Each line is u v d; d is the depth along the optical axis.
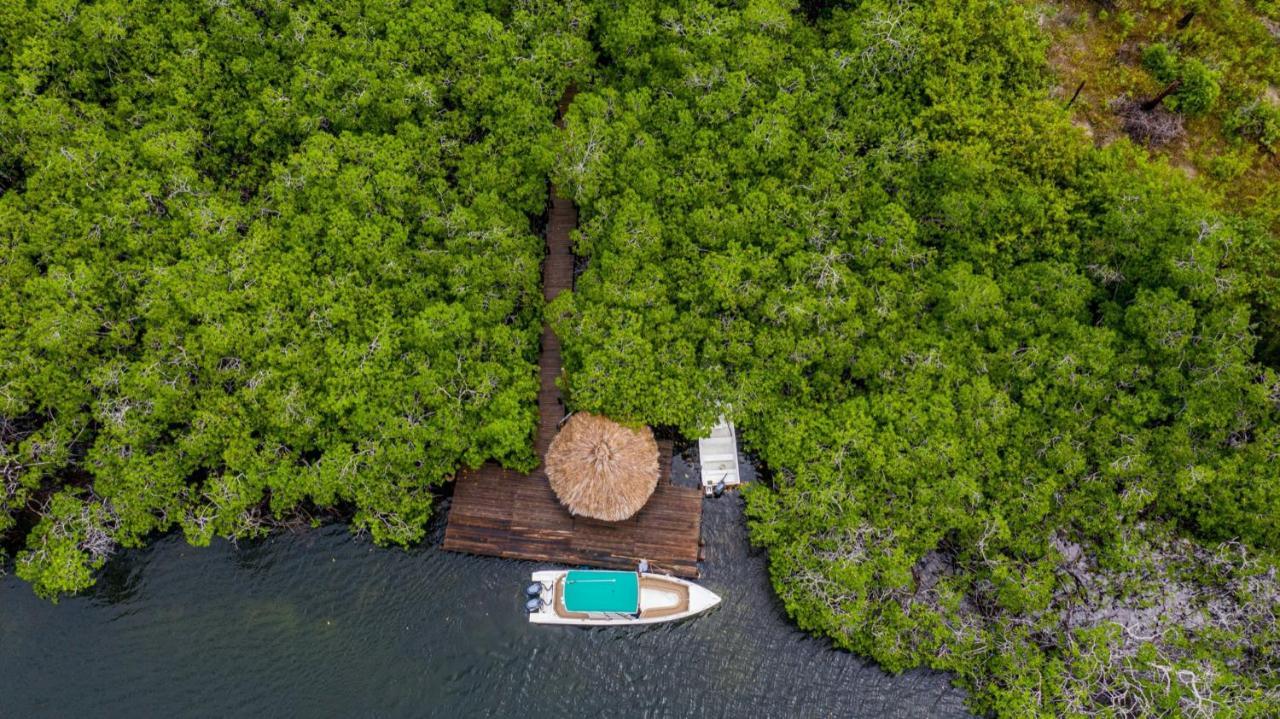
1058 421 25.78
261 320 25.94
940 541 26.88
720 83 28.77
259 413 25.70
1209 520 25.14
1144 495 24.84
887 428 25.73
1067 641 24.59
